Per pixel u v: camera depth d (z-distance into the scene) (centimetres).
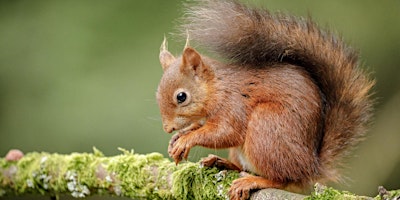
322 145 884
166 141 1454
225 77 898
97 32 1608
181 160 877
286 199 788
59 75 1574
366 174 1509
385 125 1523
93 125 1507
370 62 1524
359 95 902
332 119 894
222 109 885
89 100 1529
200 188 868
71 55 1587
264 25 912
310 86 876
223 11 926
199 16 930
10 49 1627
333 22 1525
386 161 1508
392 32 1530
